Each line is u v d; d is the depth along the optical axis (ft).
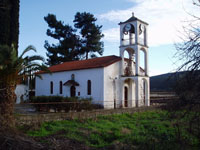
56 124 44.42
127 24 89.25
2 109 36.91
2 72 38.50
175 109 21.29
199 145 33.71
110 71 85.10
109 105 82.64
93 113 56.24
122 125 48.57
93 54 165.78
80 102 65.31
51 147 30.37
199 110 20.18
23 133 35.70
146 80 89.86
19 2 57.72
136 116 61.05
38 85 114.83
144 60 92.27
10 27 55.16
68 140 35.09
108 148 33.47
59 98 67.87
